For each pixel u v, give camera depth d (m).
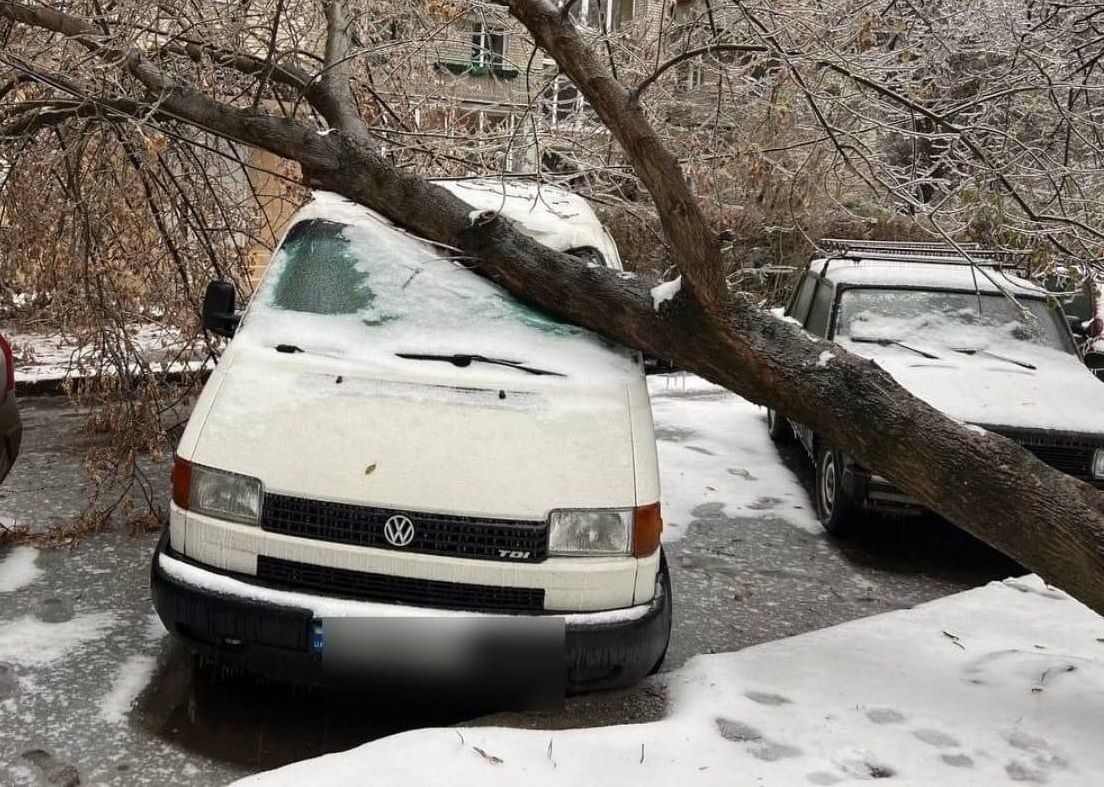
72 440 7.16
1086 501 3.99
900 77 5.94
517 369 4.17
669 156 4.04
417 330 4.36
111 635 4.25
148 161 5.78
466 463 3.62
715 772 3.31
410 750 3.22
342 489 3.51
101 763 3.31
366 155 4.96
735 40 5.48
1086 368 6.94
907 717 3.80
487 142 6.93
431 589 3.50
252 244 7.21
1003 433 5.79
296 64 6.43
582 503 3.58
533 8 4.20
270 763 3.41
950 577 6.00
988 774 3.42
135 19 5.46
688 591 5.43
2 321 8.48
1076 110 5.62
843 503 6.27
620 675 3.61
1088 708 3.94
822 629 4.79
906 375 6.45
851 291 7.49
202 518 3.61
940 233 4.70
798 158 7.49
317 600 3.44
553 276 4.47
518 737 3.39
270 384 3.90
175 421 7.53
